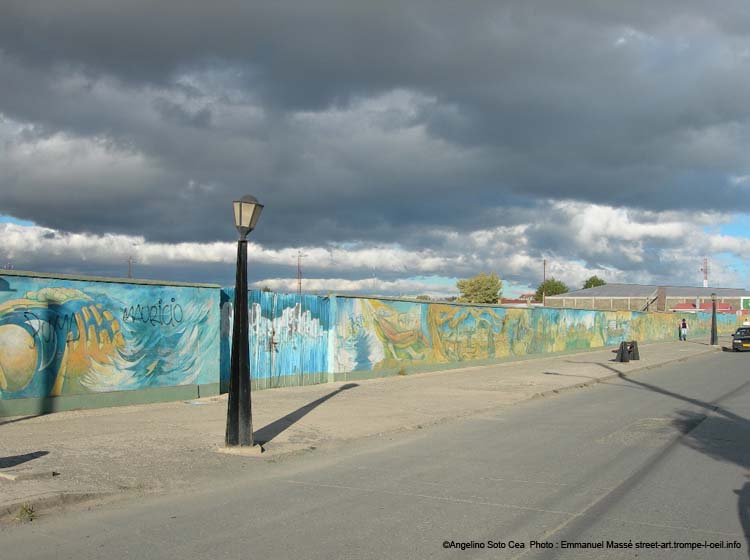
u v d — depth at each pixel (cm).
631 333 4884
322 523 645
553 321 3553
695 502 716
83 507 701
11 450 929
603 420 1355
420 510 689
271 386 1786
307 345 1912
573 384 2030
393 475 859
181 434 1086
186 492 772
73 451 936
